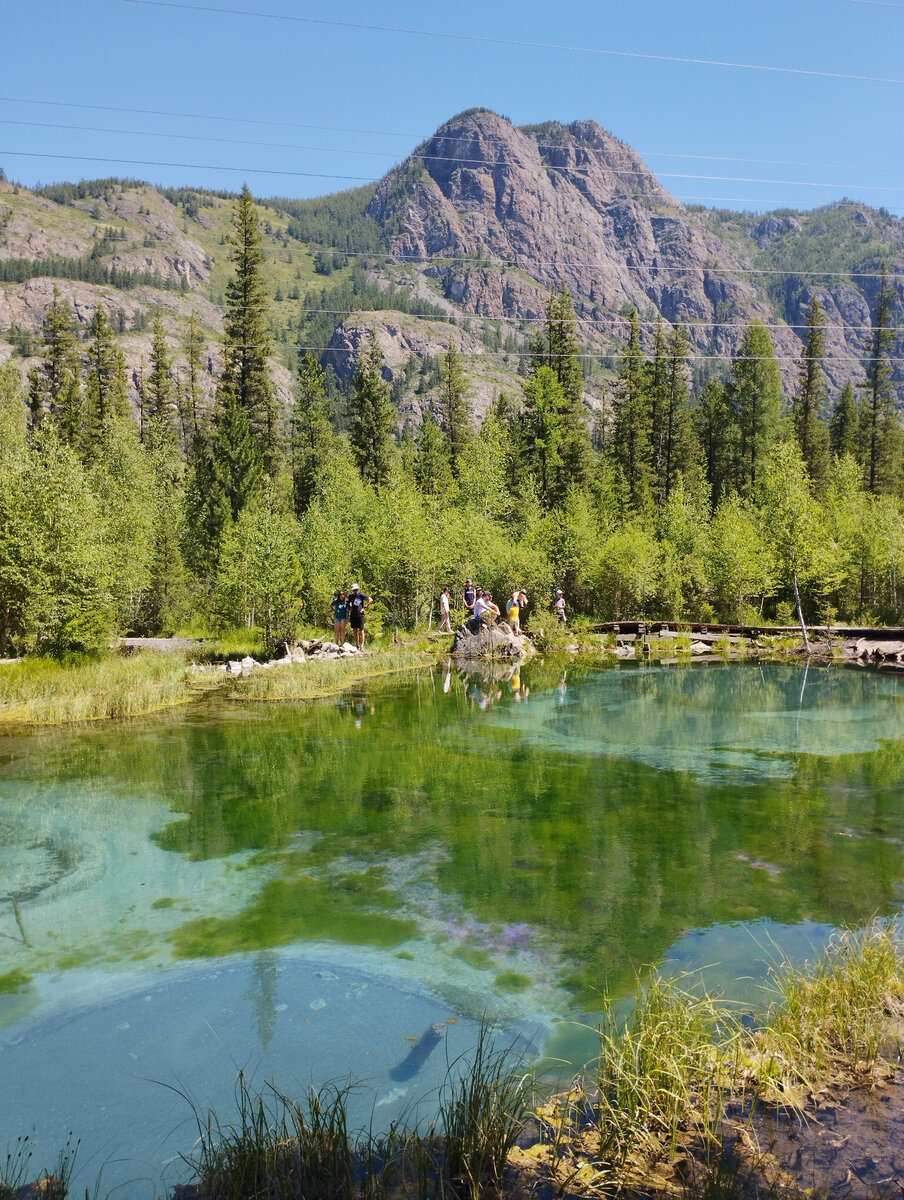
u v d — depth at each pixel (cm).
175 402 7038
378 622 2480
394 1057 404
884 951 465
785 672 2019
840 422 6431
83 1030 434
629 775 972
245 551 2122
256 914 581
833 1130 322
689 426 5609
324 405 5453
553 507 4606
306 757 1064
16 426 4481
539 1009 448
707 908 581
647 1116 333
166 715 1382
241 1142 316
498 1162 308
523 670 2052
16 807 841
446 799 870
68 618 1852
